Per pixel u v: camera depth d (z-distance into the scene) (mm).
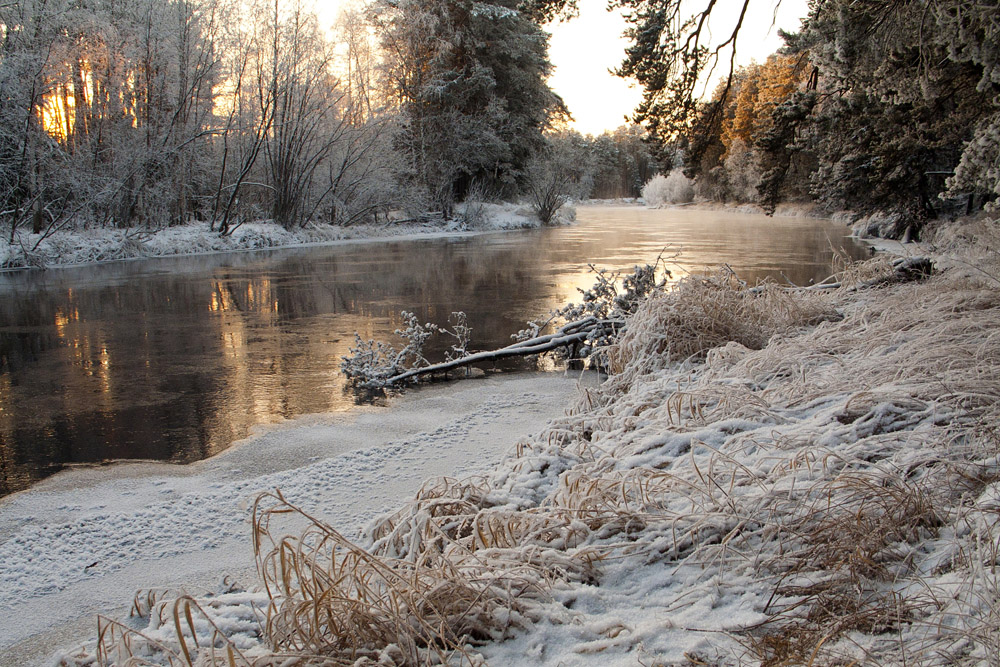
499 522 3098
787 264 18594
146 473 5078
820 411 4133
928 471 3094
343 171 32062
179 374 8141
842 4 12172
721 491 3186
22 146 20125
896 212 24250
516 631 2383
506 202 46656
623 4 13148
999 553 2307
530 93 45031
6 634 3064
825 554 2607
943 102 14828
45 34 20344
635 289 9469
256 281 16781
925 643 2029
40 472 5129
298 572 2471
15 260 19094
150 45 23984
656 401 5172
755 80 60875
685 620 2352
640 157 118500
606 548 2893
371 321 11617
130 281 16719
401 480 4754
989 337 4703
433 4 39344
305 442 5703
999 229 8125
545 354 9336
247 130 29234
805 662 2025
